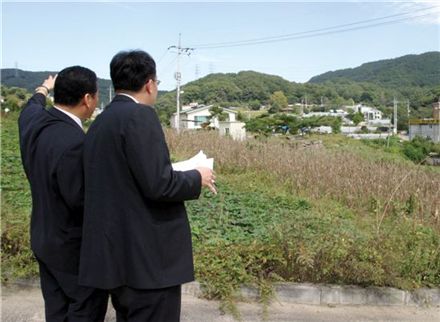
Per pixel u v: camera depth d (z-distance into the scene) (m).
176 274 2.24
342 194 8.95
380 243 4.55
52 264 2.63
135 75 2.28
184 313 3.77
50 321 2.76
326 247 4.36
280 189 9.40
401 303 4.15
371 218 7.19
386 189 8.50
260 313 3.85
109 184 2.19
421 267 4.38
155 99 2.41
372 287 4.19
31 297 4.00
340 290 4.12
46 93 3.18
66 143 2.50
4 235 4.42
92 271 2.22
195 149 14.43
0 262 4.30
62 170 2.47
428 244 4.71
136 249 2.16
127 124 2.13
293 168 10.70
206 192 7.86
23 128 2.77
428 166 12.88
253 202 7.47
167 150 2.20
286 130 40.44
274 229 4.84
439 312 4.05
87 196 2.27
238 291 4.05
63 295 2.76
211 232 5.50
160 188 2.09
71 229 2.58
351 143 27.47
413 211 6.96
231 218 6.26
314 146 14.96
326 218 5.87
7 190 6.99
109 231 2.19
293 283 4.16
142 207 2.17
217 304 3.96
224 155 12.51
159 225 2.20
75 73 2.63
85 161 2.29
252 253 4.36
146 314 2.22
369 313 3.96
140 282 2.16
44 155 2.55
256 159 11.81
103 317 2.76
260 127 39.91
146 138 2.11
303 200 8.19
